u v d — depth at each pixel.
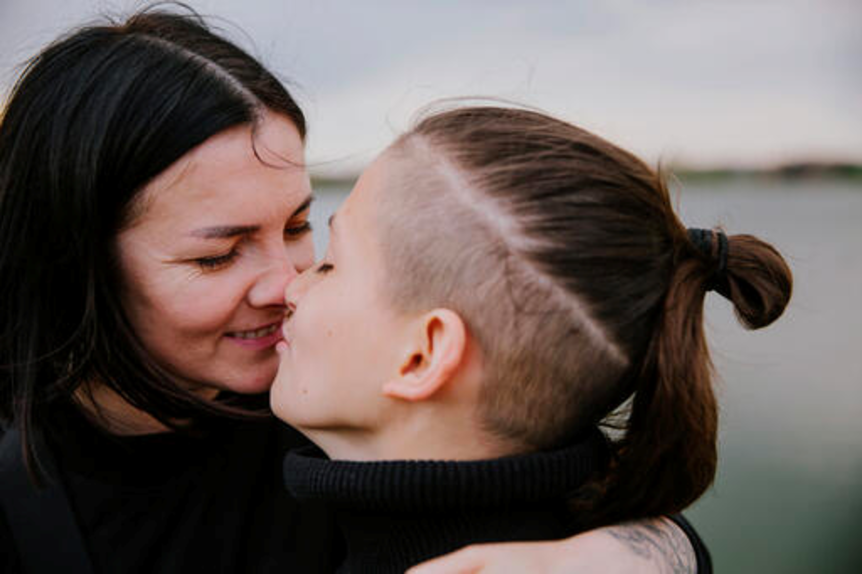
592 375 0.93
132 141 1.06
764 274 0.97
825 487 2.93
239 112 1.08
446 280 0.91
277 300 1.14
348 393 0.98
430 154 0.97
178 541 1.16
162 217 1.08
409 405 0.96
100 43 1.12
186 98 1.07
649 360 0.95
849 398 3.48
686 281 0.95
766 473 3.08
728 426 3.34
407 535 0.94
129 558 1.13
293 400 1.01
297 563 1.22
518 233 0.90
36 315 1.17
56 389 1.15
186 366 1.20
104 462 1.15
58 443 1.14
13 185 1.15
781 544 2.68
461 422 0.95
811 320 4.44
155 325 1.16
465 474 0.88
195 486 1.19
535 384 0.92
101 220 1.10
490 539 0.92
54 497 1.11
